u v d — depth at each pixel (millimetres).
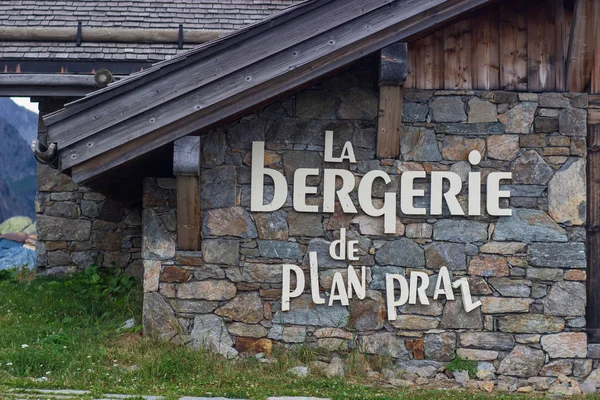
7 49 9109
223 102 6445
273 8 9984
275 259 6883
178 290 6867
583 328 6840
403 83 6633
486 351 6816
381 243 6887
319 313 6855
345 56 6473
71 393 5512
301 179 6891
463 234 6887
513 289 6855
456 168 6914
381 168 6902
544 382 6793
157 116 6422
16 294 8703
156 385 5941
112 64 9047
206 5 9945
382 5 6438
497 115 6945
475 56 6996
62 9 9773
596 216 7055
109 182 7391
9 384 5699
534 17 7039
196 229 6836
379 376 6699
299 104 6941
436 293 6836
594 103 7012
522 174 6914
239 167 6918
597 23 6762
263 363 6738
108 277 9367
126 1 9953
